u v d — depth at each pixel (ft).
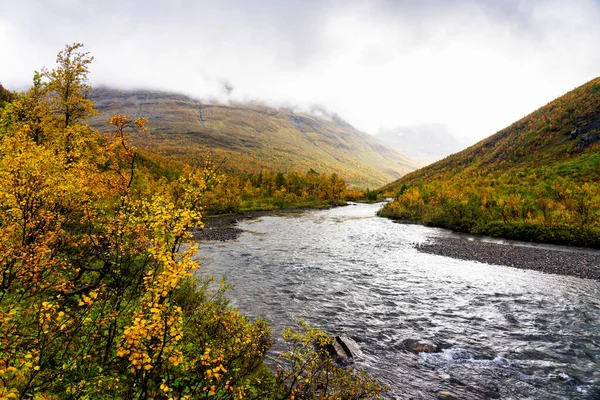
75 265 28.78
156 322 14.17
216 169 24.17
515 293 60.18
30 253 20.20
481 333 43.39
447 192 223.92
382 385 31.22
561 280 69.31
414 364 35.47
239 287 60.03
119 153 29.91
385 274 72.90
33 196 22.15
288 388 24.59
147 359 14.16
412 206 237.86
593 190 182.80
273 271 73.31
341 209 326.03
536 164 416.87
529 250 102.89
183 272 14.99
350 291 60.29
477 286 64.49
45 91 62.23
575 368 34.91
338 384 23.71
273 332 41.27
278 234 136.98
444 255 95.40
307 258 88.38
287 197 354.13
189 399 16.71
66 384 16.71
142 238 24.43
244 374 22.67
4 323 14.64
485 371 34.30
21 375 13.74
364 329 44.11
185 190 24.09
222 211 235.61
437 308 52.39
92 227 29.89
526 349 39.06
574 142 411.13
